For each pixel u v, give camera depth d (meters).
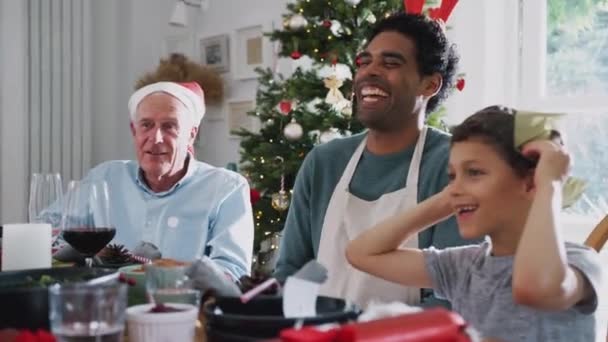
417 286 1.21
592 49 3.06
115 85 4.67
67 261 1.56
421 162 1.52
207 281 0.96
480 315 1.12
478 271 1.14
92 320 0.72
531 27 3.17
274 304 0.87
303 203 1.65
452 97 3.20
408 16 1.58
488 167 1.05
